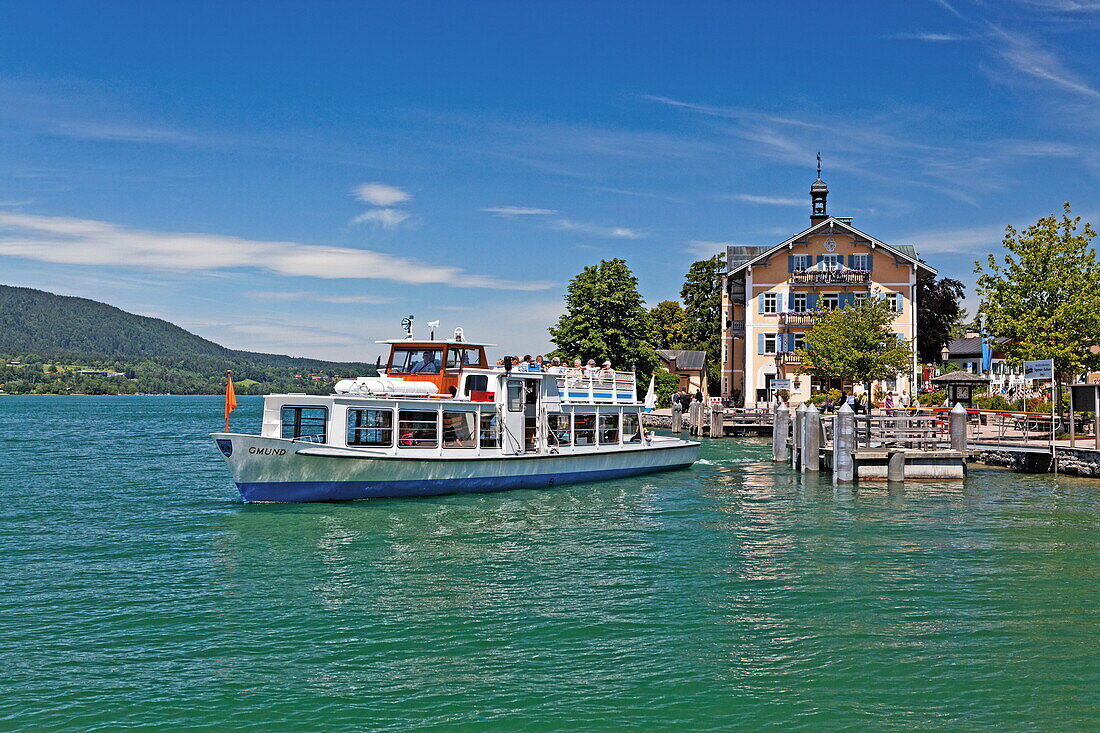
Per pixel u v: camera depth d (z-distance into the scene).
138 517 23.22
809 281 63.91
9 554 18.73
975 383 41.06
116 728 10.24
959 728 10.29
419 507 24.59
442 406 26.72
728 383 70.50
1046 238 38.50
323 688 11.36
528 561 18.08
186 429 74.31
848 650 12.70
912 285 63.88
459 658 12.41
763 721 10.43
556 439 30.27
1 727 10.22
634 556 18.58
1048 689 11.37
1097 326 36.91
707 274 89.62
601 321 64.94
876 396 58.97
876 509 24.59
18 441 56.00
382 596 15.45
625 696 11.13
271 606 14.84
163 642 13.06
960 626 13.75
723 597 15.37
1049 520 22.58
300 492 24.66
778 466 36.06
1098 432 30.81
